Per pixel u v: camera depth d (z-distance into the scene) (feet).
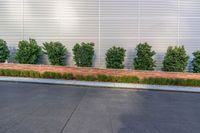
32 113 25.96
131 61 60.03
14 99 32.22
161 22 60.29
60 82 46.80
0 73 51.21
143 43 59.11
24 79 48.06
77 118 24.95
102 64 60.23
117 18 60.08
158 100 36.35
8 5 59.98
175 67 54.24
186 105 33.71
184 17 60.54
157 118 26.68
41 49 58.85
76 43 57.98
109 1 59.93
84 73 51.98
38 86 43.09
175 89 45.34
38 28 60.08
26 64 53.42
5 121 22.93
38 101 31.63
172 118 26.96
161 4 60.29
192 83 50.03
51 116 25.17
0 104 29.43
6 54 57.11
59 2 59.82
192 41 60.29
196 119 26.99
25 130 20.67
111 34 60.13
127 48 60.18
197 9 60.54
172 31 60.44
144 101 35.17
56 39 60.08
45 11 59.93
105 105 31.32
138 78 50.60
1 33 60.18
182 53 54.60
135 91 43.16
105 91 41.52
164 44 60.39
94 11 59.98
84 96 36.42
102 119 25.13
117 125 23.40
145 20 60.18
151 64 54.95
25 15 59.98
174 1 60.44
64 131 20.92
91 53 55.98
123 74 51.88
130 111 29.07
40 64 56.49
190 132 22.52
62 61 57.11
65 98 34.35
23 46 55.57
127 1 60.08
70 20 59.98
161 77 51.60
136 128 22.81
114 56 54.95
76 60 56.13
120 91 42.34
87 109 28.81
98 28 60.08
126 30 60.13
